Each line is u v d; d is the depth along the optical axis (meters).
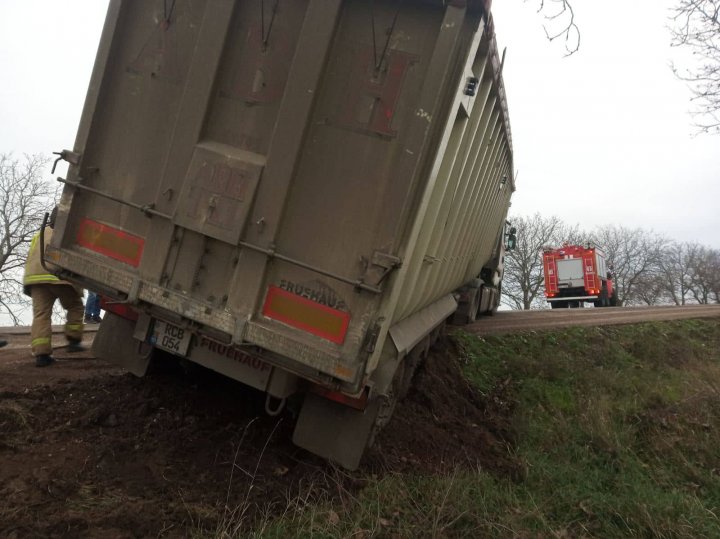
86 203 3.80
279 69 3.46
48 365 5.82
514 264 42.41
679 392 8.02
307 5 3.41
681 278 50.97
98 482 3.44
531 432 6.39
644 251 51.84
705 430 6.68
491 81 4.52
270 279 3.39
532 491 4.79
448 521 3.62
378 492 3.71
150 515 3.14
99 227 3.77
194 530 3.08
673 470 5.88
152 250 3.58
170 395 4.79
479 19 3.26
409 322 5.15
